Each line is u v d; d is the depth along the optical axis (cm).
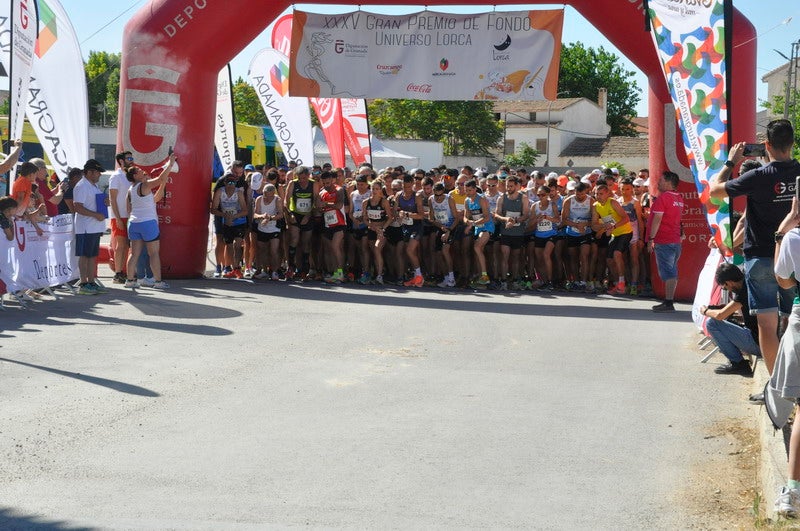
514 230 1400
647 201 1364
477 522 422
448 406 644
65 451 520
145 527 405
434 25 1439
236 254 1433
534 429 589
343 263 1420
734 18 1275
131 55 1341
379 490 465
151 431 565
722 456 539
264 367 761
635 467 515
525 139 7488
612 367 799
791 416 545
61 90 1288
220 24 1338
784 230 486
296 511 432
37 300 1081
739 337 755
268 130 3111
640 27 1298
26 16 1064
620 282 1366
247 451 529
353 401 653
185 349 826
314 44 1467
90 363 750
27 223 1054
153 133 1341
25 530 400
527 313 1138
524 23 1415
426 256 1464
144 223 1223
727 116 761
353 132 1817
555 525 421
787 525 400
